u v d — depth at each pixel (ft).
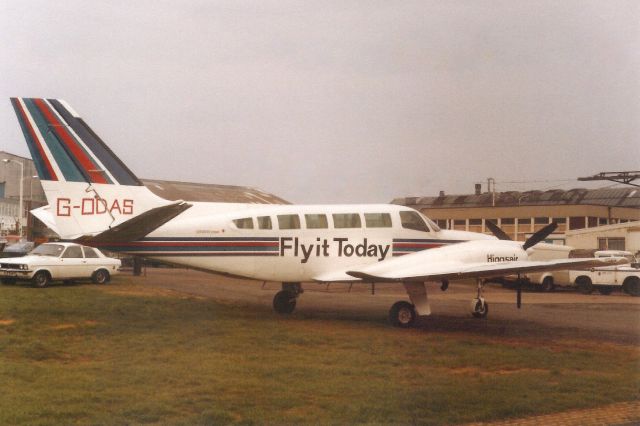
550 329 51.96
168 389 29.94
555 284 98.84
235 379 31.94
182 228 52.70
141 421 25.22
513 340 45.85
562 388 31.40
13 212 190.39
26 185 202.18
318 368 34.73
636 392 30.81
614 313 65.00
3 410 26.16
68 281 88.79
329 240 55.26
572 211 155.63
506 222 161.58
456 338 46.21
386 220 56.49
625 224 126.41
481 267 50.90
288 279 55.21
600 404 28.84
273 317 55.83
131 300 64.75
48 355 37.37
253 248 53.98
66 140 52.75
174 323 50.11
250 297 74.59
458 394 29.96
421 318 58.59
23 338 42.34
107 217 53.31
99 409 26.58
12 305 58.13
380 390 30.50
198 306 61.77
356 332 47.88
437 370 35.14
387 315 59.31
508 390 30.86
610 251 100.99
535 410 27.81
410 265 52.75
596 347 43.32
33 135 52.31
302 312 60.44
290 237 54.54
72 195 52.70
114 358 36.73
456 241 58.23
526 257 55.83
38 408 26.50
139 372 33.14
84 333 44.78
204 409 26.94
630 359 39.01
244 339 43.29
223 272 53.98
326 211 55.77
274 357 37.50
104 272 86.43
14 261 78.89
